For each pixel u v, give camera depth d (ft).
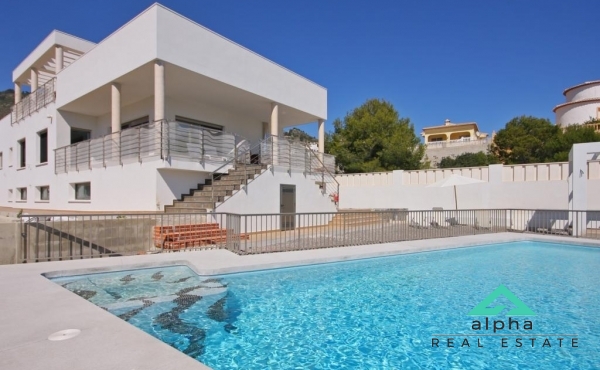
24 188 59.77
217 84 42.19
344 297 19.63
